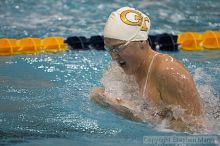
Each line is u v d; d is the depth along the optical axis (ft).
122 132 33.73
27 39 57.88
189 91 32.58
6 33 63.26
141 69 34.91
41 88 43.45
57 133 33.81
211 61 52.54
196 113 33.06
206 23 69.67
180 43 59.77
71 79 46.29
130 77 35.94
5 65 50.93
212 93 40.32
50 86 44.04
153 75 34.06
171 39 59.06
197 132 32.81
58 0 79.71
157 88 33.94
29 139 32.81
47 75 47.55
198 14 74.02
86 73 48.21
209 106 36.88
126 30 34.04
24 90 42.86
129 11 35.60
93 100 38.34
